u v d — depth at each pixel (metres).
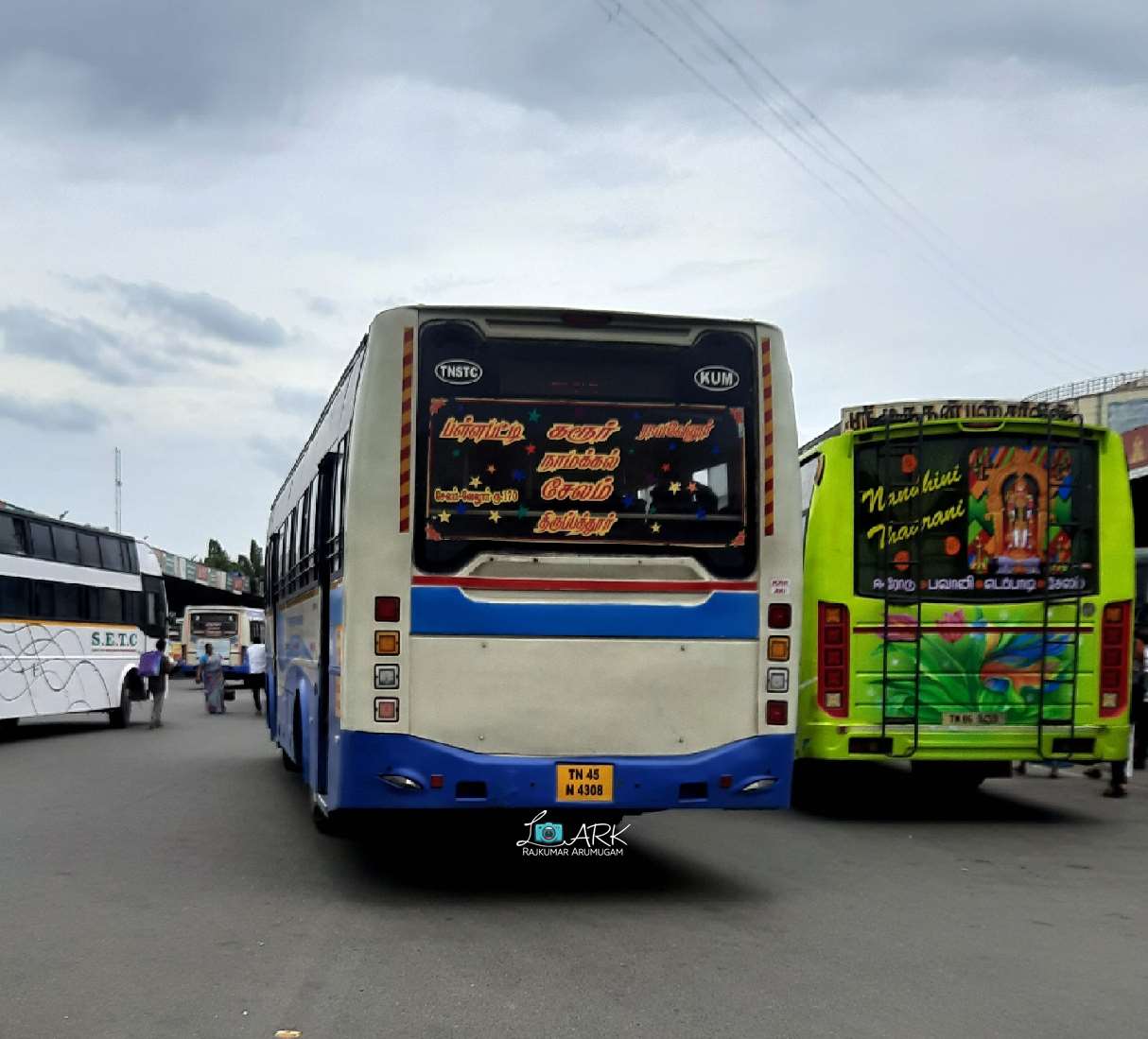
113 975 5.75
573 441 7.43
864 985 5.64
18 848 9.36
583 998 5.37
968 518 10.62
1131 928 6.90
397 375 7.33
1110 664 10.63
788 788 7.52
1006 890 7.99
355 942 6.41
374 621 7.18
